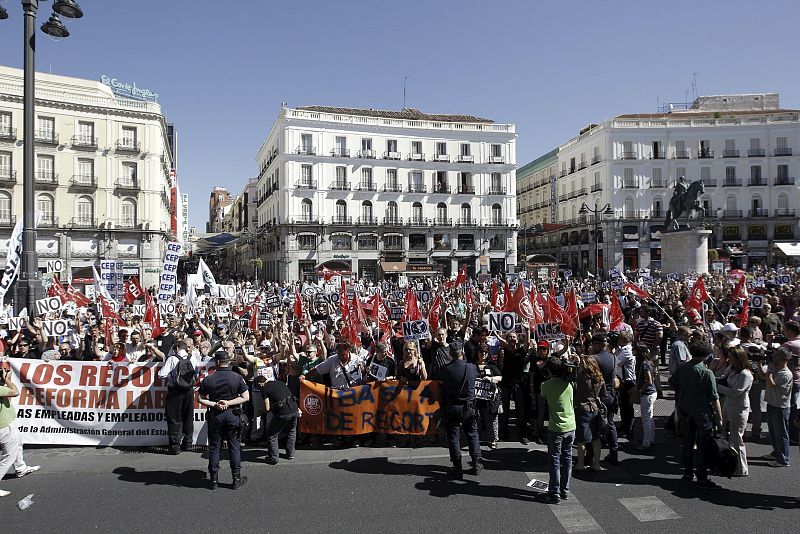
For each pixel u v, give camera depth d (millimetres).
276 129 59844
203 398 6961
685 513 6109
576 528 5777
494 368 8852
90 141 47000
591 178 67062
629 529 5738
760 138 62656
